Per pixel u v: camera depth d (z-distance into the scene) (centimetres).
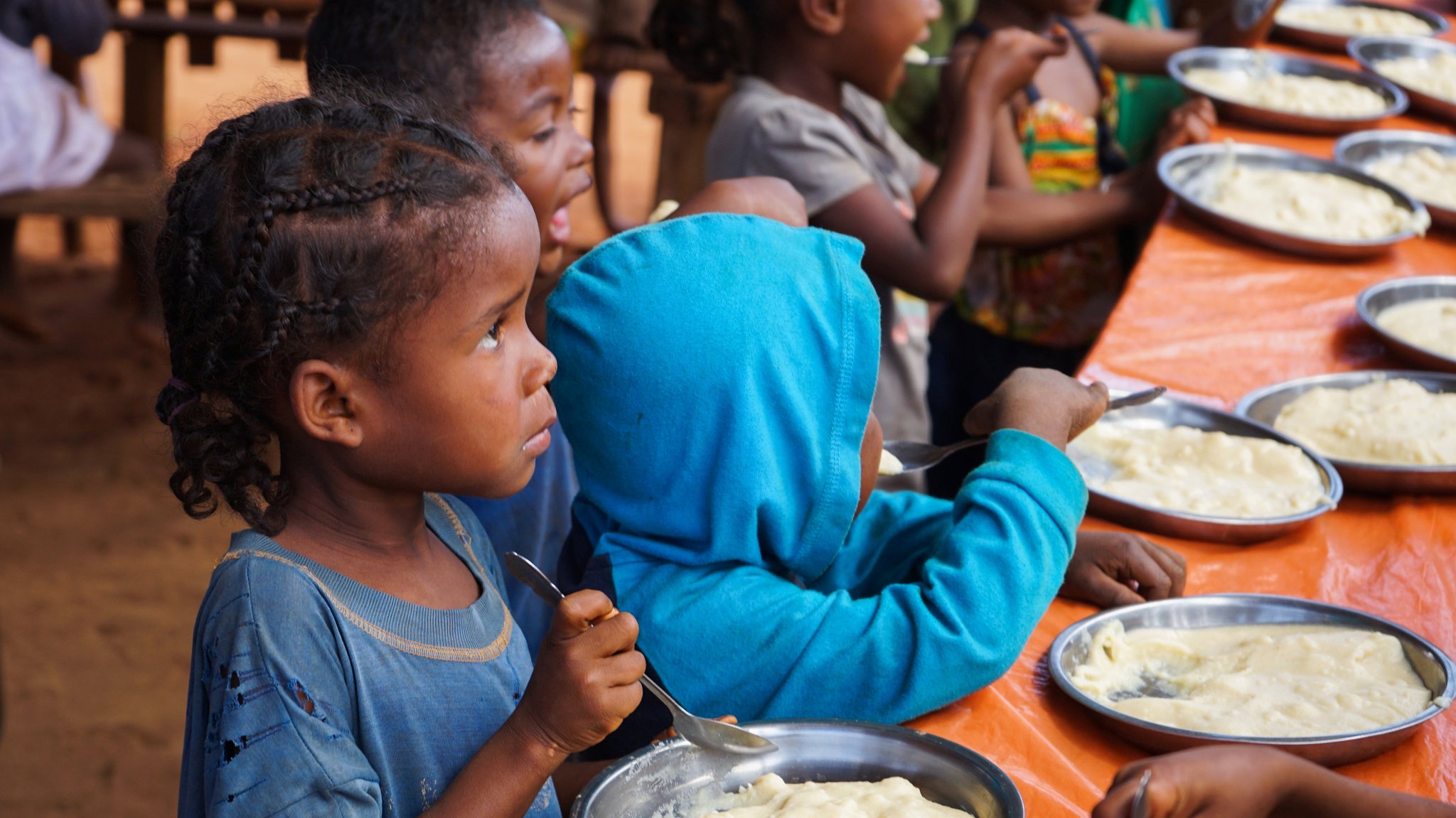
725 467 142
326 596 116
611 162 672
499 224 114
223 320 109
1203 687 150
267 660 111
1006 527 145
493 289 113
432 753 121
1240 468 204
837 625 142
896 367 312
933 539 174
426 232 109
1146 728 137
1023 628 143
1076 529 152
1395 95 386
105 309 628
